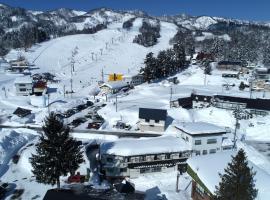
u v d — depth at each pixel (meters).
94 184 42.12
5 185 42.06
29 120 73.88
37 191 41.16
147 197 40.03
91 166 49.25
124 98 96.81
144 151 47.28
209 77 122.31
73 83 125.81
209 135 50.59
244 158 28.98
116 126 70.31
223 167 35.91
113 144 49.38
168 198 39.25
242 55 157.38
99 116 77.19
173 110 79.56
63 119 75.81
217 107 83.62
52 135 37.06
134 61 175.88
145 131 68.06
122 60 176.75
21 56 165.62
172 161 48.78
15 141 58.16
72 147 38.41
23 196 39.78
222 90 104.44
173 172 48.62
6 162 50.09
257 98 86.69
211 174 34.97
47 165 37.19
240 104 81.00
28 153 52.62
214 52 164.88
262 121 74.44
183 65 145.00
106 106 85.44
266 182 32.91
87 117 77.62
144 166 47.31
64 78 137.25
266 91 105.44
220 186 29.62
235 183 28.44
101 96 101.00
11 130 62.75
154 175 47.59
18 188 41.91
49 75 134.75
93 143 59.91
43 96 96.00
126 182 40.97
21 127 69.56
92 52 189.50
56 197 29.03
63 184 42.25
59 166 37.47
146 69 118.94
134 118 75.44
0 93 101.44
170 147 48.78
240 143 60.22
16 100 93.06
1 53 181.75
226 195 28.72
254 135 68.88
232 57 161.38
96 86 119.44
